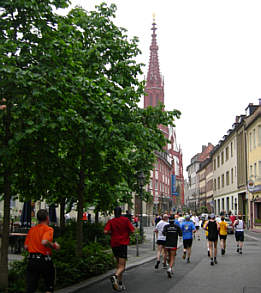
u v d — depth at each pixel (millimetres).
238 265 14930
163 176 81125
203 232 42875
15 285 8227
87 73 11633
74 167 11312
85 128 8906
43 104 8062
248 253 19828
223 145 67375
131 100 13031
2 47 8008
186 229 15945
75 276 10125
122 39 13305
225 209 64688
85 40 12797
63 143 9555
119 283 9812
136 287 10219
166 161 83312
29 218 18672
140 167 15805
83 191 12961
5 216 8500
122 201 19672
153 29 134375
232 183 59219
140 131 11656
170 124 13766
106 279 11461
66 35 9344
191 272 13055
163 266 14109
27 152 8883
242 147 52000
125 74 13117
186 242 15922
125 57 13164
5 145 8195
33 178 9977
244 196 52281
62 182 11344
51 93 8266
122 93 12094
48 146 8938
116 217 10094
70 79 8898
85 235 19047
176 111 13750
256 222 44344
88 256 11805
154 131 13484
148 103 130250
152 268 14094
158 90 130750
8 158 8031
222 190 68500
